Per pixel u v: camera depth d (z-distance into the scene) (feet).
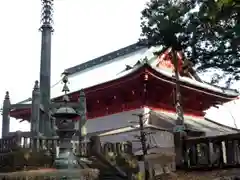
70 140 45.03
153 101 110.22
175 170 55.72
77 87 117.19
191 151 55.21
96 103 119.24
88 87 108.99
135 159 61.93
